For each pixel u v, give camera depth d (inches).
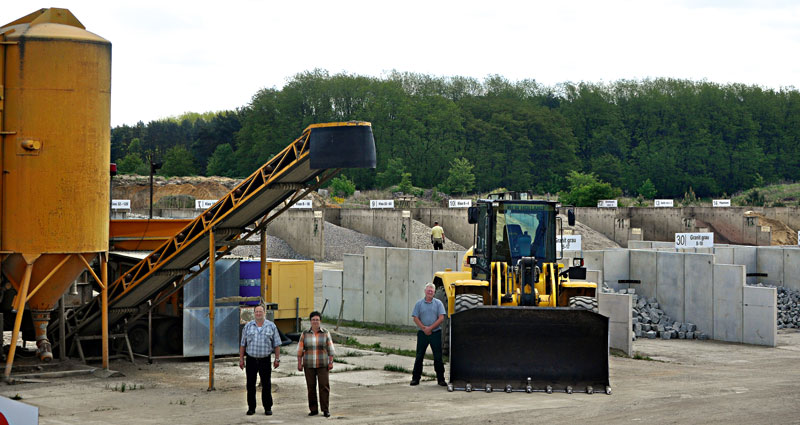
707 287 994.1
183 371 710.5
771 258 1253.7
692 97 5777.6
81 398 570.3
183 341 754.2
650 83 6018.7
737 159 5610.2
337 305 1106.1
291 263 879.7
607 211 2325.3
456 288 716.0
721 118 5703.7
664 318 1039.0
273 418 498.3
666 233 2413.9
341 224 2314.2
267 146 4741.6
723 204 2903.5
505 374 595.2
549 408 522.0
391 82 4948.3
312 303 894.4
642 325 1010.1
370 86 4810.5
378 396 576.4
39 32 633.6
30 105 632.4
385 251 1039.0
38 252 638.5
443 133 4958.2
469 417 491.8
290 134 4788.4
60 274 662.5
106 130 661.9
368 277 1062.4
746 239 2299.5
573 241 1090.7
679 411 513.0
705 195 5570.9
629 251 1117.7
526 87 6087.6
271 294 863.7
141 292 729.0
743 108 5757.9
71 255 650.8
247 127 4881.9
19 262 645.3
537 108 5487.2
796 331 1059.9
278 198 676.7
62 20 667.4
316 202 2925.7
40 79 632.4
